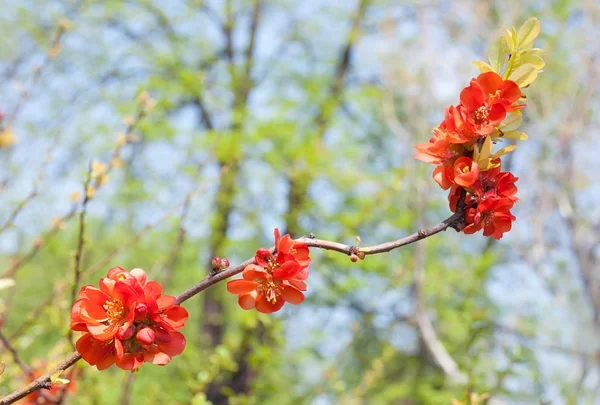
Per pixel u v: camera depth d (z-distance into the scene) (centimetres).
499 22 775
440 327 930
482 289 912
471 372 362
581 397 613
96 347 149
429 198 799
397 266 882
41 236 357
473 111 173
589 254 700
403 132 803
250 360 470
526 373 421
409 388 909
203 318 950
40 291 811
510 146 172
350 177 848
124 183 879
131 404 509
